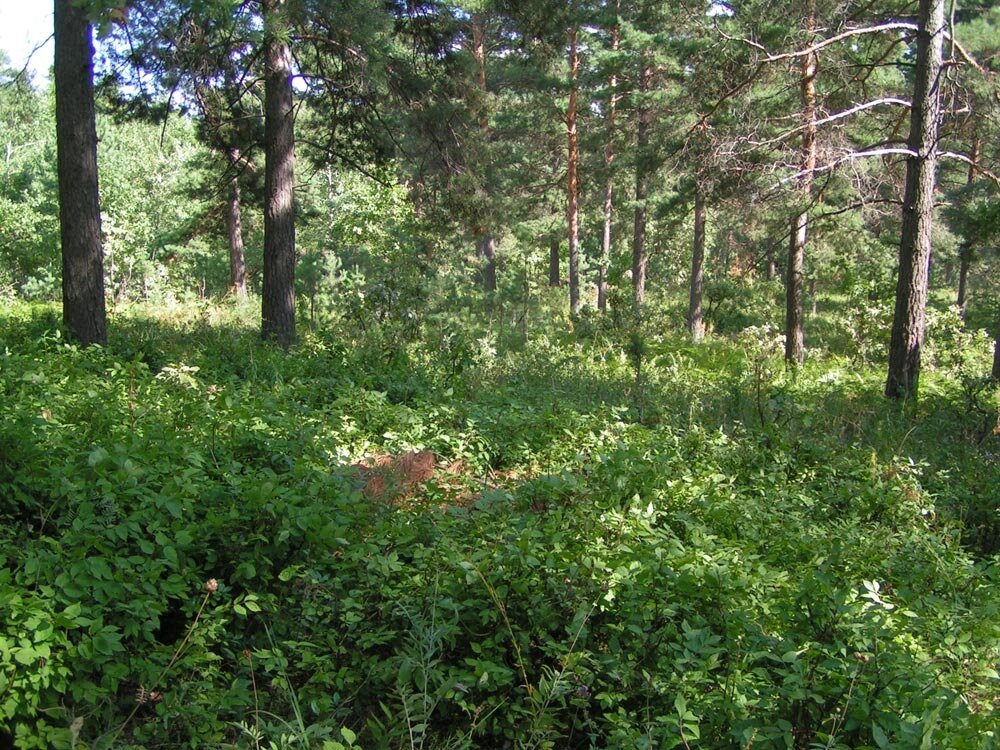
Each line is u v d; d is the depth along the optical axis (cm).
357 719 395
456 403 952
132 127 3038
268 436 638
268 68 1388
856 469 790
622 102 2781
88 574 381
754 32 1700
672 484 627
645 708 368
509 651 407
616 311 2239
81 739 339
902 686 340
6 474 455
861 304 2261
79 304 1099
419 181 1639
